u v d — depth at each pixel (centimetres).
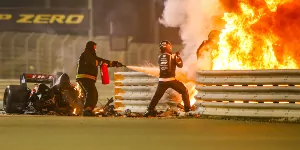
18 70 9381
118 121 3625
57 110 4778
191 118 3916
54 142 2325
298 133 2736
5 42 9375
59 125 3284
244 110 3734
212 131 2856
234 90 3769
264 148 2088
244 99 3725
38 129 3000
